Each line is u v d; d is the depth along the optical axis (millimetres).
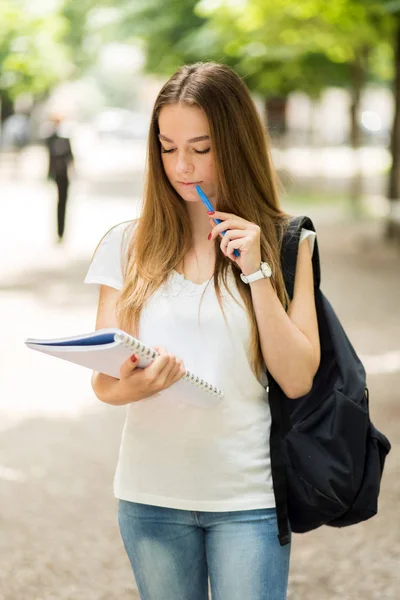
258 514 2711
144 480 2746
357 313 11906
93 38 38281
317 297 2857
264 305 2648
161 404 2721
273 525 2717
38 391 8555
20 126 47938
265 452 2744
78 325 11234
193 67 2777
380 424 7234
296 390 2725
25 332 10883
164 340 2729
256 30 19328
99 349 2379
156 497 2732
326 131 68750
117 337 2352
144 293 2754
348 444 2707
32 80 37938
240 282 2725
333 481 2684
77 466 6531
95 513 5699
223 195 2760
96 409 8008
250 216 2775
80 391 8594
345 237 19734
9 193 29375
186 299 2736
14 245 18391
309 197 28797
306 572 4879
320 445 2711
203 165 2744
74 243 18781
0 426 7484
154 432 2734
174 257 2789
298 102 55719
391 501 5750
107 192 31344
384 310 12125
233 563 2680
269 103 30703
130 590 4730
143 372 2447
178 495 2715
